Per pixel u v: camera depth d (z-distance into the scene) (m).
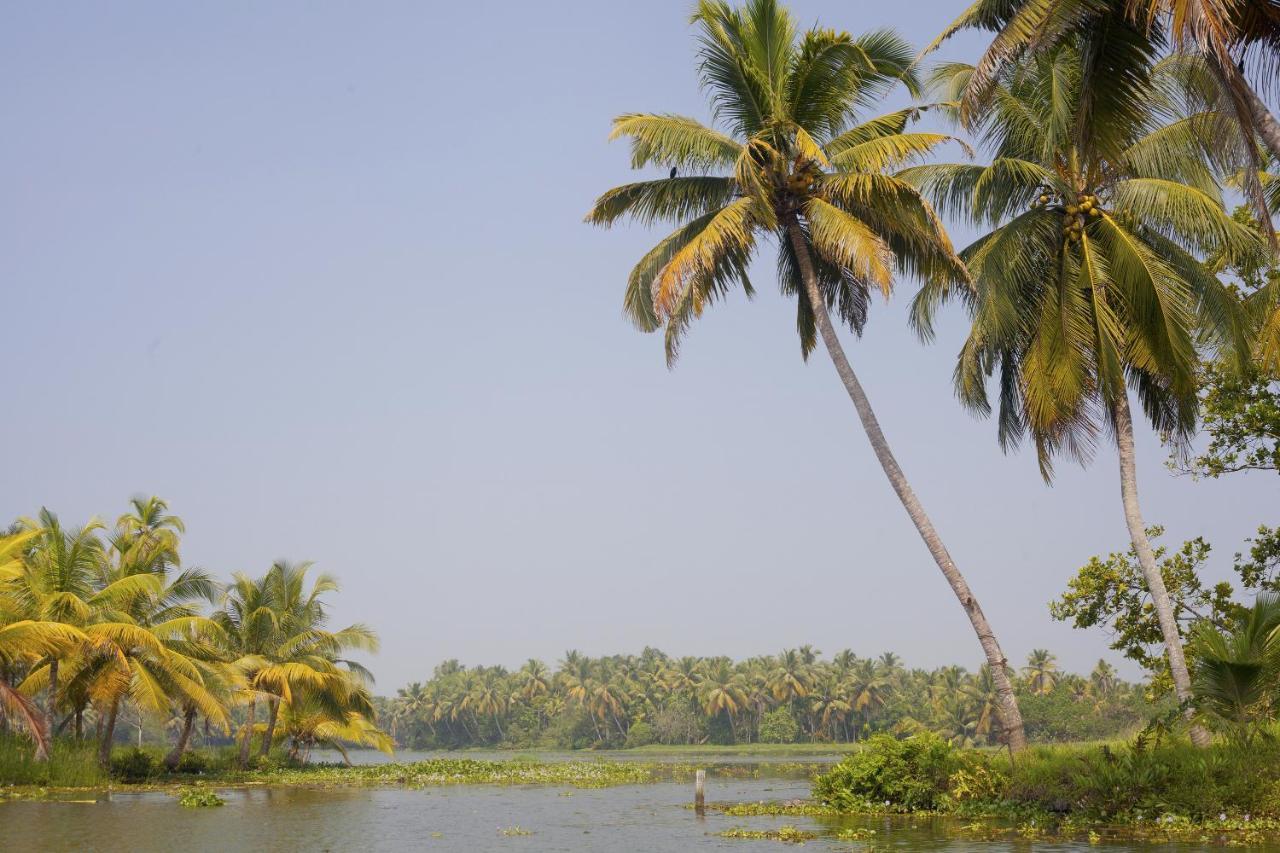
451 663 199.62
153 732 100.94
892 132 26.69
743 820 27.50
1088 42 17.00
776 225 25.53
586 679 170.00
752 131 27.02
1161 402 26.91
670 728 159.25
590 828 26.61
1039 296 25.30
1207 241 23.61
